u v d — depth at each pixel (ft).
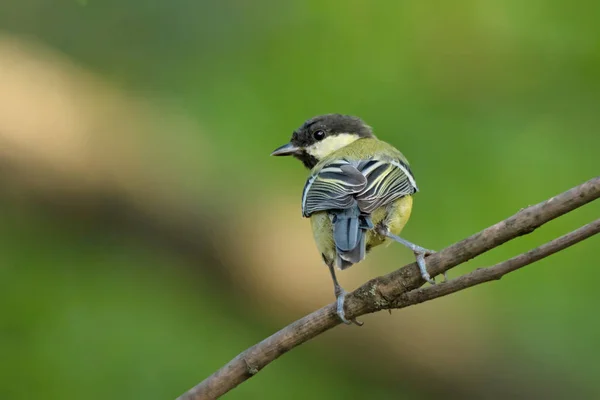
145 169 51.06
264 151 41.86
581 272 39.70
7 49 54.95
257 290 49.32
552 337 40.32
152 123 50.01
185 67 46.52
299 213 50.98
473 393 44.55
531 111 40.09
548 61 40.81
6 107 52.80
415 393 46.21
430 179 38.47
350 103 40.19
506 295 41.32
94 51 52.49
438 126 39.47
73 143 52.75
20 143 52.21
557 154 38.81
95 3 51.65
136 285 44.80
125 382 37.88
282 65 42.45
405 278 17.90
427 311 47.83
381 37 41.22
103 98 52.80
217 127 43.42
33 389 36.63
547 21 40.55
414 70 40.73
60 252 46.32
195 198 50.16
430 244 37.55
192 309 44.19
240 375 19.07
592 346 39.86
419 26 41.06
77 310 40.45
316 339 46.29
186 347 40.45
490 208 37.76
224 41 45.24
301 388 42.09
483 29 40.81
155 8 49.11
